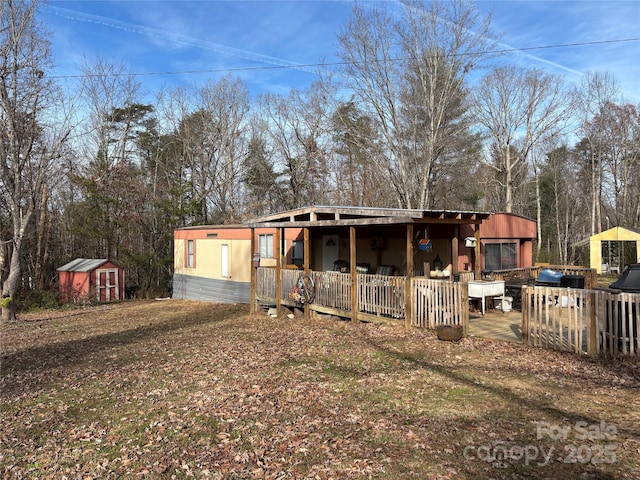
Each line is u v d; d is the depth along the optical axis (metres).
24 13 14.59
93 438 4.73
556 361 6.50
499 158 33.56
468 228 13.69
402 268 12.76
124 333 11.89
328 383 6.11
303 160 29.52
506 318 9.97
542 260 28.61
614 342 6.36
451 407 4.97
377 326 9.71
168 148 29.23
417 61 22.67
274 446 4.27
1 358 9.41
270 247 16.86
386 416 4.83
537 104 29.66
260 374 6.75
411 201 24.45
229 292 18.00
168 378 6.86
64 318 15.84
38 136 15.79
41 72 15.32
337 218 10.82
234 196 30.17
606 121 31.62
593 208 30.66
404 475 3.60
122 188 23.08
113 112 26.58
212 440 4.49
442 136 23.08
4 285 15.30
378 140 25.75
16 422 5.33
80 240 25.19
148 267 24.11
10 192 15.32
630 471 3.46
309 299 11.87
